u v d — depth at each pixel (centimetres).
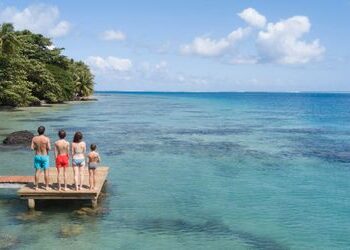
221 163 2569
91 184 1549
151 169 2333
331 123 5944
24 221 1398
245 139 3859
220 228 1385
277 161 2675
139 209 1564
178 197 1747
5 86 6538
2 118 5322
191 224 1416
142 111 8269
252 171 2333
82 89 11856
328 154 2998
